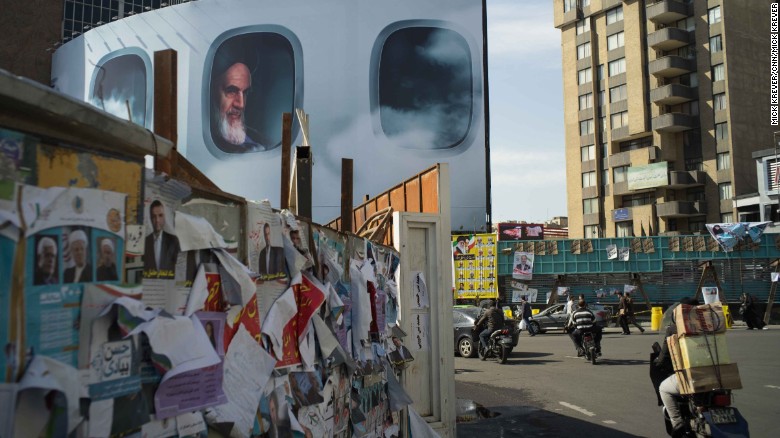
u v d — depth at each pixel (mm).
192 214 2475
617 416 8812
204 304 2430
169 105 3072
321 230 4008
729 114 53750
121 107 36438
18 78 1526
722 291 38625
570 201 65125
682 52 57844
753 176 53938
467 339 18250
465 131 31922
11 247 1556
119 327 1888
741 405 9281
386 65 32500
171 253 2252
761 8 56438
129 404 1941
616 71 61094
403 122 32094
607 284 40250
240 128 33812
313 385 3465
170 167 2633
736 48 54719
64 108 1674
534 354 18516
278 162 33031
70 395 1678
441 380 6738
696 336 5984
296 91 33219
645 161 58281
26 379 1550
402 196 8125
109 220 1906
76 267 1765
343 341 4230
